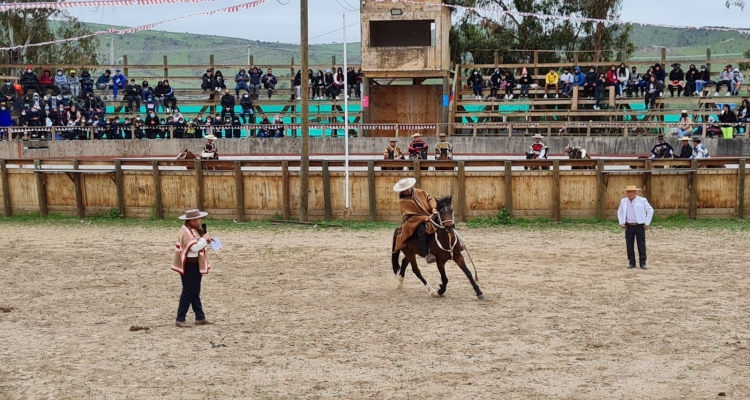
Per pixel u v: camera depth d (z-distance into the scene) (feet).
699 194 79.25
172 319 45.14
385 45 149.48
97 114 132.16
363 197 81.66
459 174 79.41
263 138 127.85
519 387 32.30
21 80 136.77
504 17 174.60
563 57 178.50
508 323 42.78
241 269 59.77
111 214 86.02
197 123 132.46
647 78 136.05
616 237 71.67
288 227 79.56
